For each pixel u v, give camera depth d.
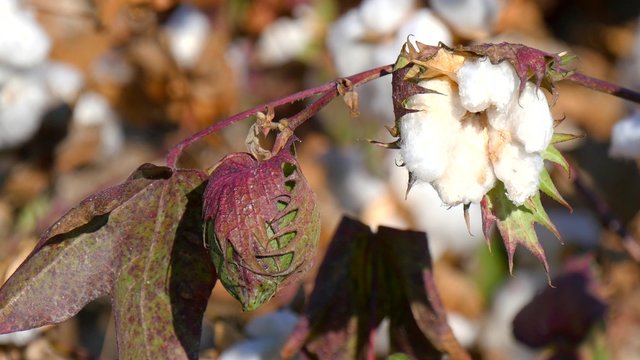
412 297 0.69
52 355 0.84
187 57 1.03
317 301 0.70
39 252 0.61
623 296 1.01
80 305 0.62
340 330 0.70
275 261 0.56
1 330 0.61
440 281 0.96
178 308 0.61
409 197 0.95
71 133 1.03
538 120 0.56
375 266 0.70
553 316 0.84
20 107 0.98
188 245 0.61
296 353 0.75
